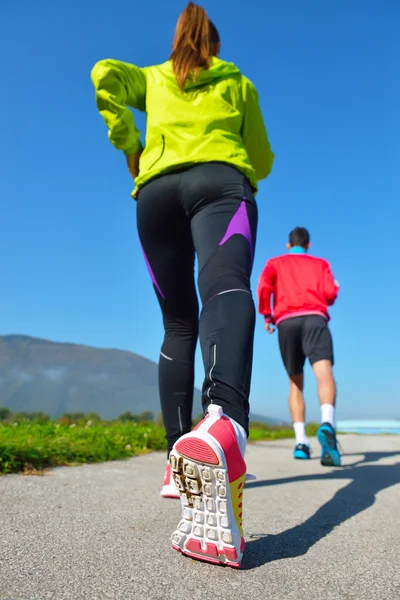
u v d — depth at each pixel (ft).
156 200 5.52
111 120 5.83
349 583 3.38
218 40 6.40
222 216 4.97
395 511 5.98
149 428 15.74
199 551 3.57
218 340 4.08
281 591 3.16
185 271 6.15
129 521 4.89
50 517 4.90
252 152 6.55
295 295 12.96
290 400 13.60
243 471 3.58
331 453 11.22
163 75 5.91
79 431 13.61
